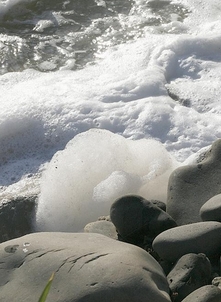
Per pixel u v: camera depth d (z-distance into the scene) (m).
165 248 2.95
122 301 2.46
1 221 3.89
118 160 4.05
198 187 3.47
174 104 4.67
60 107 4.63
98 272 2.55
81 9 6.36
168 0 6.34
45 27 6.14
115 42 5.75
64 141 4.46
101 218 3.64
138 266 2.59
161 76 5.01
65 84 5.01
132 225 3.28
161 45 5.45
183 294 2.71
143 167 4.04
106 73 5.20
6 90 5.05
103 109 4.62
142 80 4.93
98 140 4.11
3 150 4.47
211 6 6.16
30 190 4.08
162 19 6.02
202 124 4.46
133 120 4.52
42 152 4.44
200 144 4.30
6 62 5.64
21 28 6.16
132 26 5.97
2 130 4.51
